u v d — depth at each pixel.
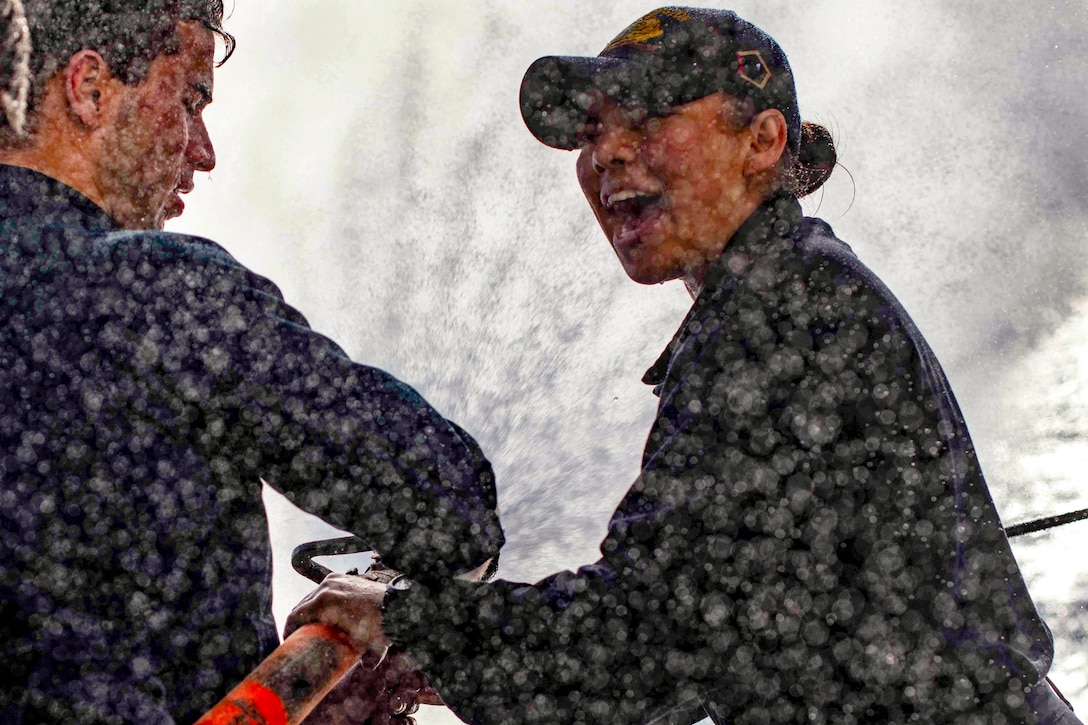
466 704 3.91
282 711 3.55
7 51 3.60
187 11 3.86
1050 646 4.23
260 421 3.57
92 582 3.43
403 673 4.34
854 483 3.95
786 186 4.58
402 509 3.67
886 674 3.96
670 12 4.59
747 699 3.97
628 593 3.92
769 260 4.18
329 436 3.60
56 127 3.67
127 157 3.76
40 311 3.45
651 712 3.94
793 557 3.94
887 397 3.97
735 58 4.46
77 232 3.53
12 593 3.37
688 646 3.93
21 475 3.40
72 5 3.66
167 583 3.49
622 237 4.57
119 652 3.43
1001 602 4.13
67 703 3.37
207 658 3.54
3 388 3.42
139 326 3.50
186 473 3.52
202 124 4.07
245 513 3.61
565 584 3.93
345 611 3.91
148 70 3.77
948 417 4.16
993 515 4.20
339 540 4.45
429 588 3.82
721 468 3.96
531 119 4.67
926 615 4.00
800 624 3.94
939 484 4.00
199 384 3.51
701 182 4.45
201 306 3.55
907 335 4.06
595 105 4.56
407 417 3.69
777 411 3.97
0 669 3.34
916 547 3.98
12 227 3.50
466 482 3.76
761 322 4.06
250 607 3.62
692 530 3.95
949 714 4.02
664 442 4.08
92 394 3.45
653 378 4.62
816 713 3.97
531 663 3.88
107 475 3.45
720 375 4.05
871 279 4.13
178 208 4.12
